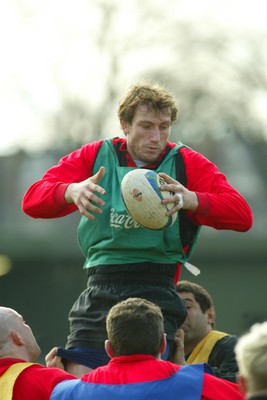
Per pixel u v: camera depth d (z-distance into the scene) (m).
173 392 14.70
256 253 63.81
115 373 14.91
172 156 17.36
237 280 63.66
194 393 14.73
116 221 17.02
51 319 61.19
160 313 15.16
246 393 12.57
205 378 14.91
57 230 84.62
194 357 20.86
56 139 87.75
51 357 17.20
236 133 91.12
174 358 17.62
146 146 16.89
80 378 15.43
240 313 63.72
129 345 14.92
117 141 17.58
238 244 63.19
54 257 61.59
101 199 16.34
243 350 12.32
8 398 15.54
